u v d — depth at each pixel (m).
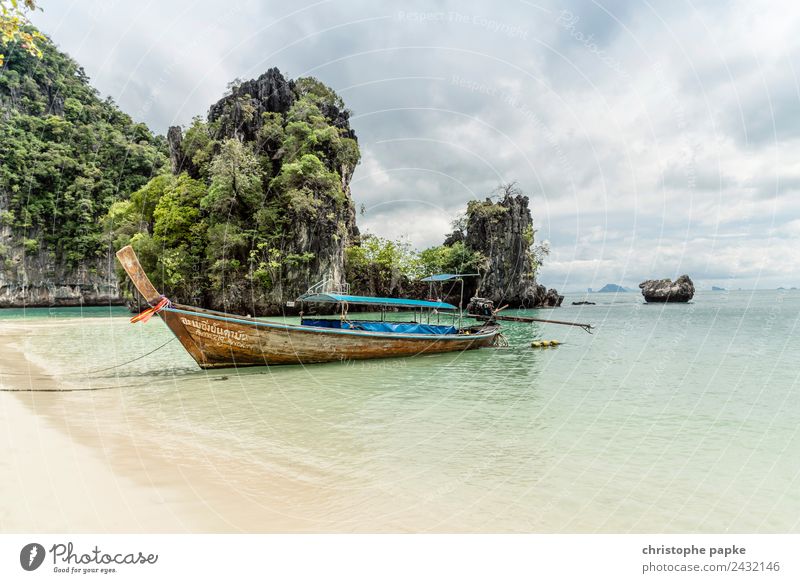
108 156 98.12
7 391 12.34
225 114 57.84
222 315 15.23
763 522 5.73
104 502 5.77
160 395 12.42
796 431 9.53
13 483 6.21
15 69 97.25
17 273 86.19
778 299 98.69
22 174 88.62
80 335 29.69
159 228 53.09
